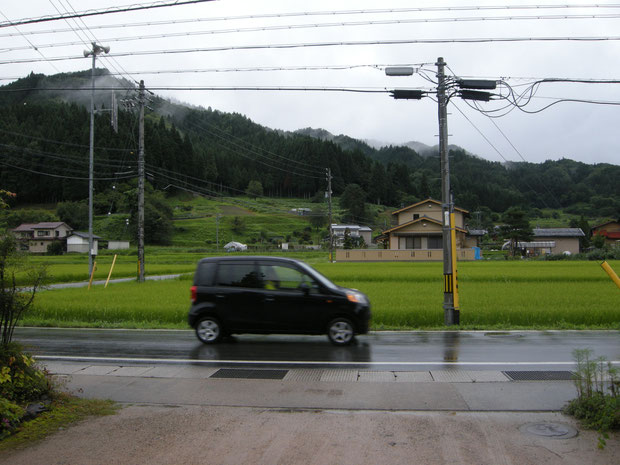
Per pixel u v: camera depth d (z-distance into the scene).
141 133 25.72
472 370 6.79
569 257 51.12
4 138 89.56
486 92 12.06
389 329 10.93
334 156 111.31
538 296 14.88
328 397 5.45
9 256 5.30
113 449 3.99
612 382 4.77
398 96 12.19
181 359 7.66
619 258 48.94
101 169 92.06
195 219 97.69
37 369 5.39
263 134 115.62
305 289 8.70
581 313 11.49
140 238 25.17
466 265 35.09
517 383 6.02
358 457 3.79
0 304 5.20
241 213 104.38
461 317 11.68
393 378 6.33
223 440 4.16
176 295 16.25
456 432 4.30
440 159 12.00
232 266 9.05
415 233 52.06
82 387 5.91
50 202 97.62
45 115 103.31
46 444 4.09
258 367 7.04
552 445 3.98
